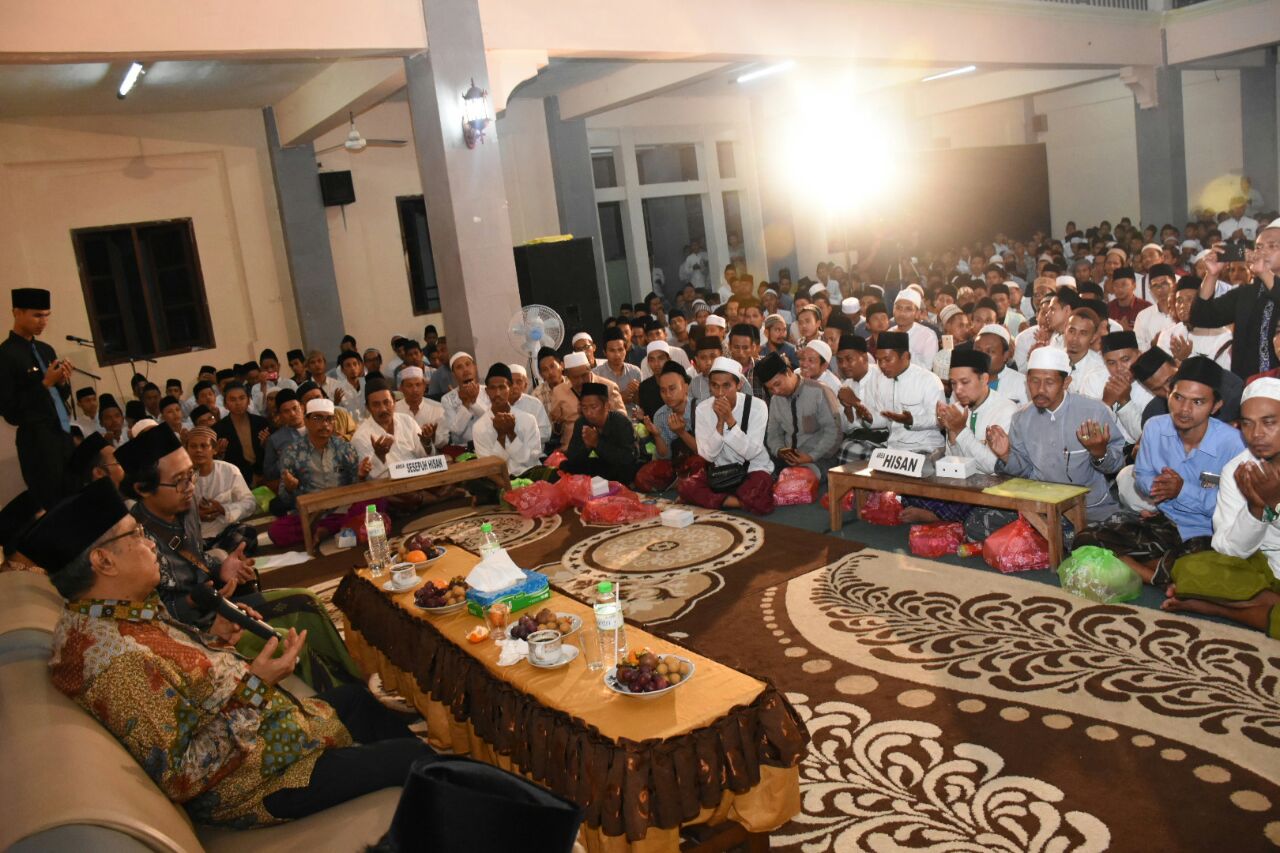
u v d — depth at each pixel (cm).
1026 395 603
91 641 227
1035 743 311
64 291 1025
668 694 279
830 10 1005
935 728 328
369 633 406
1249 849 249
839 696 359
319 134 1058
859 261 1667
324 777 251
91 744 204
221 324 1122
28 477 597
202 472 613
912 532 505
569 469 702
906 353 588
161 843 176
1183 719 313
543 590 368
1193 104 1814
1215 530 384
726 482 623
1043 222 1981
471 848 118
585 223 1345
